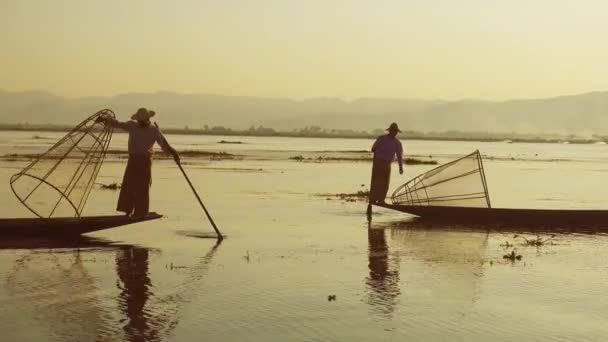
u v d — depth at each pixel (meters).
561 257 12.74
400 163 18.12
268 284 10.03
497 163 63.50
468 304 9.12
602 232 16.19
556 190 30.33
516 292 9.86
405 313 8.62
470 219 17.59
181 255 12.19
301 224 16.77
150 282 10.01
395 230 15.93
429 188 18.97
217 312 8.50
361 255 12.53
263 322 8.11
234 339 7.46
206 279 10.28
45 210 16.00
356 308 8.80
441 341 7.55
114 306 8.66
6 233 13.73
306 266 11.41
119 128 14.18
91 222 13.77
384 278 10.58
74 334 7.51
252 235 14.78
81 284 9.80
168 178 33.03
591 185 34.03
